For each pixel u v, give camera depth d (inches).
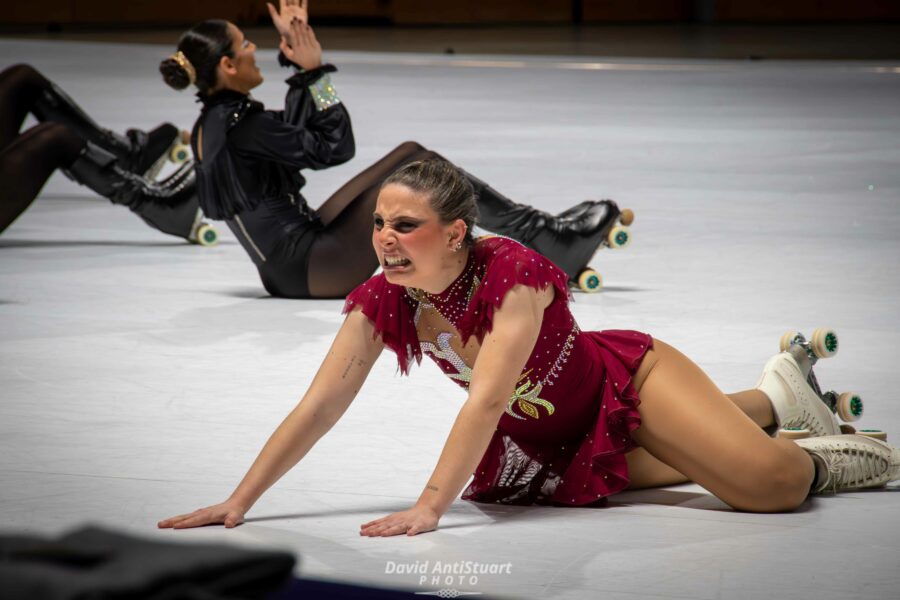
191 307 452.4
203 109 438.6
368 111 1167.0
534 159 874.1
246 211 446.0
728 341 395.9
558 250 455.8
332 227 458.0
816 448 256.7
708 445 243.6
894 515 246.8
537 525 241.6
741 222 637.3
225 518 237.6
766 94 1357.0
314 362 376.5
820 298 461.7
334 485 267.6
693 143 968.9
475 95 1332.4
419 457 288.4
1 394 339.3
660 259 541.6
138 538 100.6
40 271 518.0
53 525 240.1
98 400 334.3
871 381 346.9
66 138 510.0
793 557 222.2
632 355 247.9
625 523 242.8
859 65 1705.2
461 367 245.9
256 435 304.8
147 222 561.9
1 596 90.5
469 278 234.5
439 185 226.8
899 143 965.8
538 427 252.7
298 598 203.9
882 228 617.6
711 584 208.8
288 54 433.1
